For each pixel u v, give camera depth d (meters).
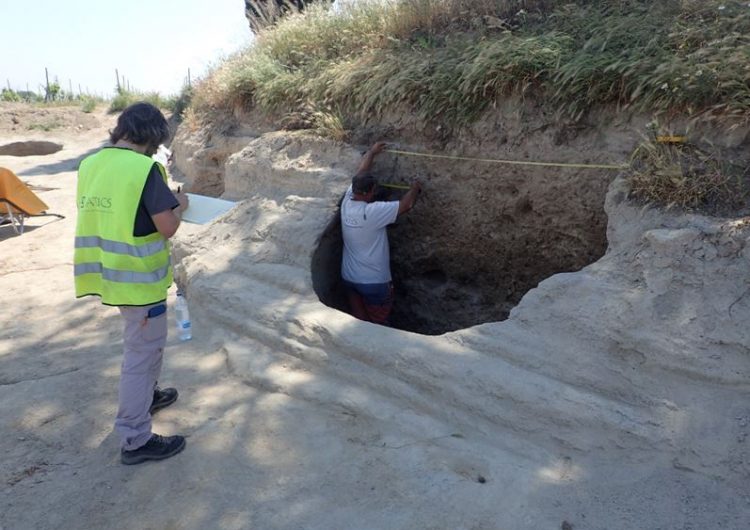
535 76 4.79
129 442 3.35
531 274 5.25
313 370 4.18
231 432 3.63
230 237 5.84
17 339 5.12
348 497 3.08
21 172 14.02
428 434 3.50
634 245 3.75
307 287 4.87
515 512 2.91
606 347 3.46
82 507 3.08
